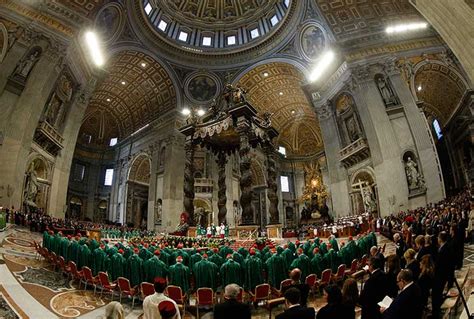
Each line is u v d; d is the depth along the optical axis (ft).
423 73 65.82
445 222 33.40
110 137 110.93
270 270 18.94
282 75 89.56
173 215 79.10
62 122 64.18
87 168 104.53
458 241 19.80
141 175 101.14
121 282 18.39
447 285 16.15
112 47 74.18
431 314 13.30
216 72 90.07
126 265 20.08
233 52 87.86
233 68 89.35
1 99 49.39
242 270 18.51
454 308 13.43
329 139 75.00
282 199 110.22
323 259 21.36
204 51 87.92
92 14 60.70
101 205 103.40
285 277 19.16
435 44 63.00
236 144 50.98
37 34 54.44
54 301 17.98
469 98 62.85
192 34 89.40
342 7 66.18
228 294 8.79
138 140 98.94
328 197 102.37
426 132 57.16
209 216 83.97
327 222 83.35
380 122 60.70
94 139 108.47
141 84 91.30
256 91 96.02
